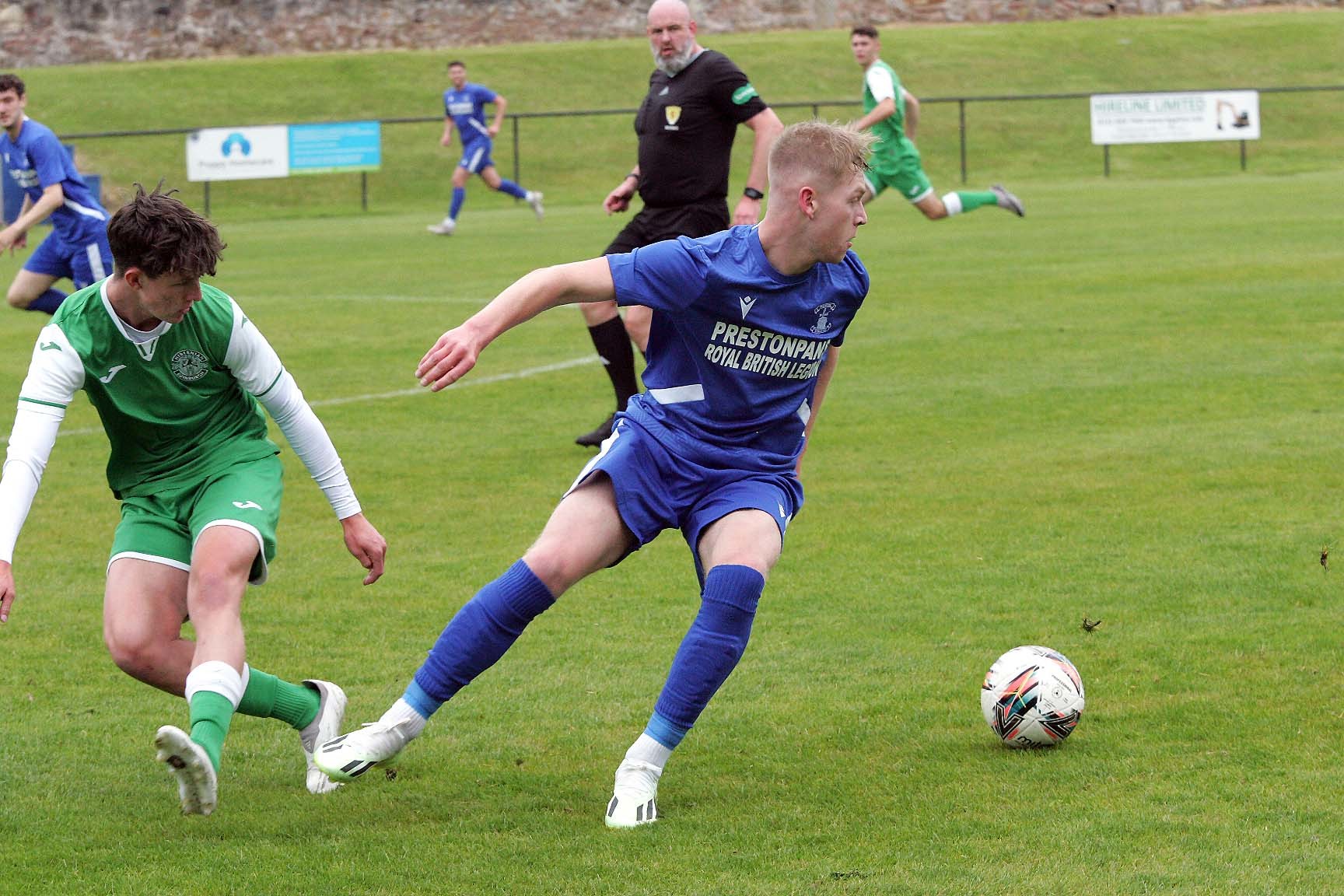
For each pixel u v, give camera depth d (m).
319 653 12.97
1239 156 72.88
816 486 18.53
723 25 93.00
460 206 53.12
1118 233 44.94
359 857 8.83
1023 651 10.59
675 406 9.83
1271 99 79.50
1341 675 11.68
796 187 9.29
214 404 9.98
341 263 44.91
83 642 13.48
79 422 24.16
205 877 8.55
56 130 72.56
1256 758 10.08
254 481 9.84
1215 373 24.39
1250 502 17.06
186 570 9.79
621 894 8.20
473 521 17.42
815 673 12.22
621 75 82.00
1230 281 34.03
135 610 9.56
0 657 13.01
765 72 80.06
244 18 89.31
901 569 15.09
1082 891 8.09
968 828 9.05
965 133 72.12
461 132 53.53
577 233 52.03
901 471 19.12
